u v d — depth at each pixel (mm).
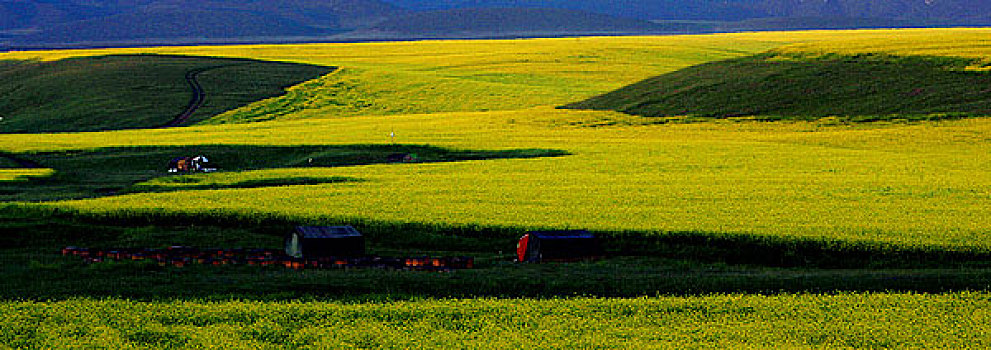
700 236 56688
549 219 61875
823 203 67812
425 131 124500
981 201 68250
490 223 60531
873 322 38625
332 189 76562
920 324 38344
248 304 41312
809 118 122625
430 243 58125
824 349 35406
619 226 59188
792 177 81250
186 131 136375
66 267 50375
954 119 114500
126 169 102000
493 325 38469
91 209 66688
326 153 106812
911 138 105500
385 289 44531
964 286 44094
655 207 66562
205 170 97562
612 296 43875
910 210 64625
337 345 35938
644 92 151500
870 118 119062
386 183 79938
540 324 38719
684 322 39062
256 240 59625
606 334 37406
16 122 170000
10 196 78688
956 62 142750
